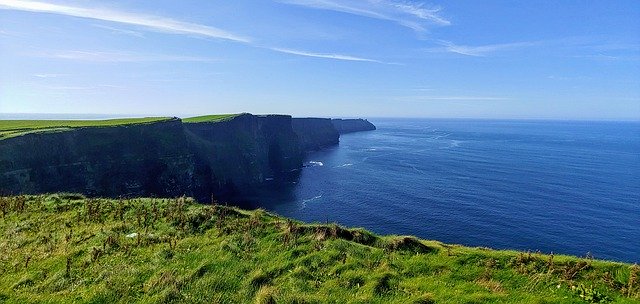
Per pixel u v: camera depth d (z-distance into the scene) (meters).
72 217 22.11
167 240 18.53
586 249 60.50
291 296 13.52
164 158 91.31
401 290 14.29
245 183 119.12
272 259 16.69
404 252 17.64
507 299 13.48
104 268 15.74
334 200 93.12
